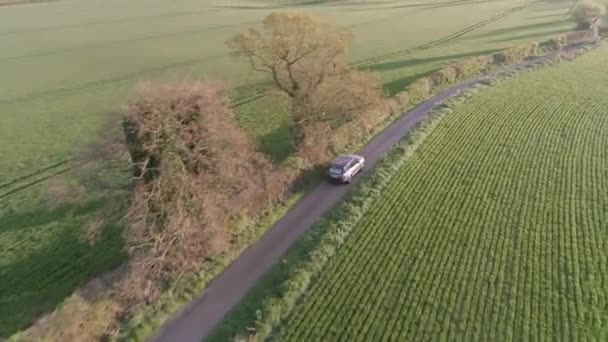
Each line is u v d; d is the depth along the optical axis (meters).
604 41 98.31
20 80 82.88
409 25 119.44
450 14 135.62
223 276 33.25
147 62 90.06
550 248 33.75
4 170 49.56
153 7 153.00
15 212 41.22
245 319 28.94
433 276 31.34
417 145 50.31
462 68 75.31
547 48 91.31
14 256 35.19
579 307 28.42
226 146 34.22
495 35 106.75
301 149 45.34
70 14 143.88
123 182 31.36
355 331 27.38
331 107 49.75
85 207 40.91
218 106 33.44
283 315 28.94
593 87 67.69
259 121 58.50
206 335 28.42
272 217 39.38
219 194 33.41
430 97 67.69
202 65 85.94
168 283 31.16
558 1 151.75
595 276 31.00
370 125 54.50
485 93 66.31
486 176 43.78
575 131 52.97
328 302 29.72
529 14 133.00
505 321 27.55
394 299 29.59
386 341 26.61
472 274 31.38
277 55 48.06
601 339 26.16
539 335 26.53
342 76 51.00
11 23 131.75
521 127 54.34
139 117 28.66
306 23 47.44
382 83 71.50
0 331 27.88
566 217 37.34
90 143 32.03
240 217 36.25
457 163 46.44
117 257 34.59
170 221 30.06
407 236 35.59
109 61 92.19
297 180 43.19
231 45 49.62
